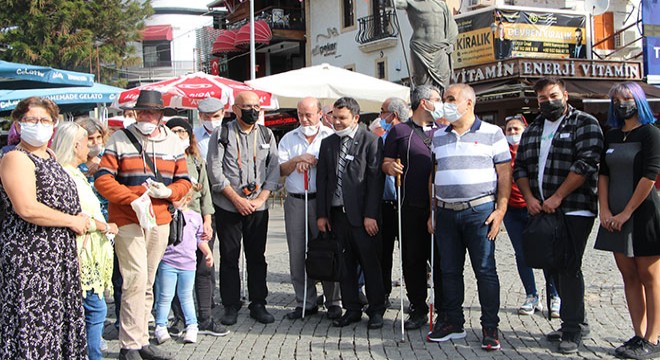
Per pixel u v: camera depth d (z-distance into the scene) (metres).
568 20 21.50
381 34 25.59
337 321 6.66
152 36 47.81
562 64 18.89
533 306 6.88
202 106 7.32
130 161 5.50
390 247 7.17
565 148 5.60
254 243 6.88
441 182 5.92
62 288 4.62
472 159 5.80
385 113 7.64
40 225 4.48
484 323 5.79
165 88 8.37
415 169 6.40
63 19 24.19
